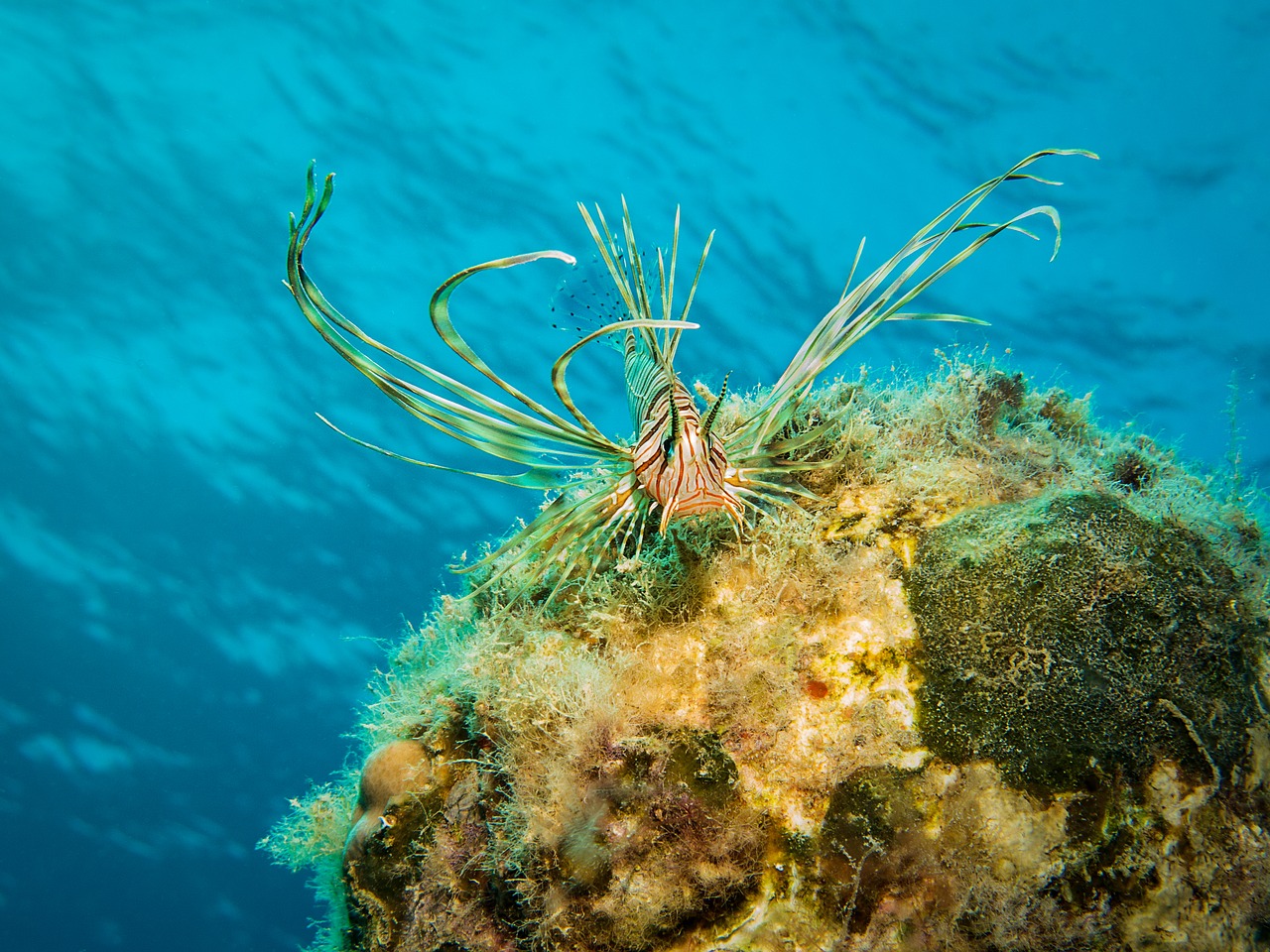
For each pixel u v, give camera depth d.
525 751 2.61
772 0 14.66
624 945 2.39
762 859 2.30
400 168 17.12
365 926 3.01
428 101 16.53
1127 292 16.12
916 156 15.75
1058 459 3.13
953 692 2.30
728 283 17.08
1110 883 2.18
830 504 2.89
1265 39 13.70
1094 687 2.22
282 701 21.42
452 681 3.06
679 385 2.59
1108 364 16.95
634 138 16.58
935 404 3.22
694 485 2.41
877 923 2.20
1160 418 17.44
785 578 2.60
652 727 2.45
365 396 18.50
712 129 16.16
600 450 2.66
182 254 17.94
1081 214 15.79
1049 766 2.20
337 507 19.84
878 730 2.30
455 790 2.93
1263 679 2.46
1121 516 2.44
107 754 20.98
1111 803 2.20
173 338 18.50
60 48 16.23
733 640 2.54
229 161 17.42
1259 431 16.75
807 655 2.48
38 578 20.11
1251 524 2.77
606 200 17.31
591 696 2.47
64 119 16.95
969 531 2.54
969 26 14.48
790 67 15.37
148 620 20.62
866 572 2.57
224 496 19.95
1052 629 2.26
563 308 3.88
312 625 20.89
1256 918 2.22
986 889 2.16
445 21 15.65
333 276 18.03
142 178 17.47
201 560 20.38
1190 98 14.57
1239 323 15.88
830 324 2.53
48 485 19.50
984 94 15.11
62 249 17.66
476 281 17.44
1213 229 15.37
